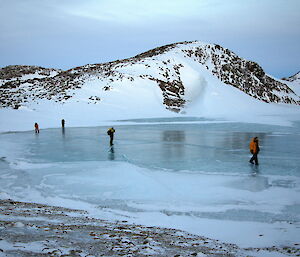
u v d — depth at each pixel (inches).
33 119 1716.3
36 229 212.8
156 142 930.7
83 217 298.0
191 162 618.2
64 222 257.6
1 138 1044.5
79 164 594.6
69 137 1066.7
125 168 551.5
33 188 432.5
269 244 240.1
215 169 553.9
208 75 3294.8
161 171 537.3
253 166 580.4
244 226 293.7
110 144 852.6
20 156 690.2
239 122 1761.8
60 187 438.3
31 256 144.0
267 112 2657.5
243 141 949.8
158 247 197.8
